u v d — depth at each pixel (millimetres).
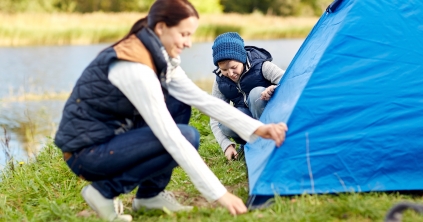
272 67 4324
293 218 2943
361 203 3006
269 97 4145
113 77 2910
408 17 3541
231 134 4375
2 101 11016
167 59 2994
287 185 3221
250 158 3666
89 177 3127
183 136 3021
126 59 2898
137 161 3045
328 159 3268
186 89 3158
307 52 4027
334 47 3439
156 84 2904
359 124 3309
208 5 42781
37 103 10859
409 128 3326
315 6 48812
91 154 3020
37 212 3787
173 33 2947
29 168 5109
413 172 3322
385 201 3129
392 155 3307
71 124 3020
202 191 2996
